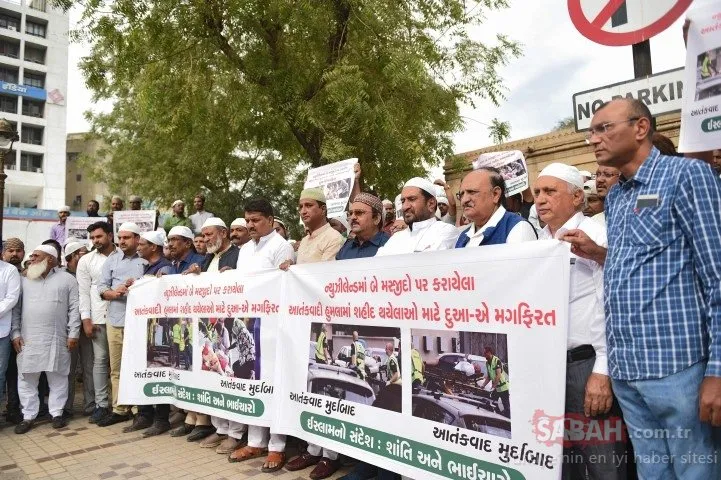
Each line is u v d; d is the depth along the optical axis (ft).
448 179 42.01
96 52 26.68
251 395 13.65
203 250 21.93
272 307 13.52
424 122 28.22
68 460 14.52
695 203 6.27
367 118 23.62
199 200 36.96
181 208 35.12
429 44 26.30
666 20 8.86
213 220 17.60
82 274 19.12
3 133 26.84
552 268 7.93
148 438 16.29
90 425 18.16
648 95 9.15
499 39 28.02
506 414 8.34
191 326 15.51
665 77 8.93
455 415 9.11
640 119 6.91
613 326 6.98
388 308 10.43
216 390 14.60
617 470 7.96
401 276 10.16
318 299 12.16
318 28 25.05
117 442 15.99
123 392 16.61
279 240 15.11
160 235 18.85
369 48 26.18
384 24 25.35
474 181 9.88
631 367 6.73
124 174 62.34
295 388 12.59
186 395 15.49
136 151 56.24
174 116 26.32
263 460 13.92
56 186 200.44
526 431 8.07
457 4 26.58
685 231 6.38
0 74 190.49
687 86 7.34
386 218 21.98
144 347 16.72
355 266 11.21
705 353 6.34
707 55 7.13
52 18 201.57
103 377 18.62
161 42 25.17
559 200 8.64
